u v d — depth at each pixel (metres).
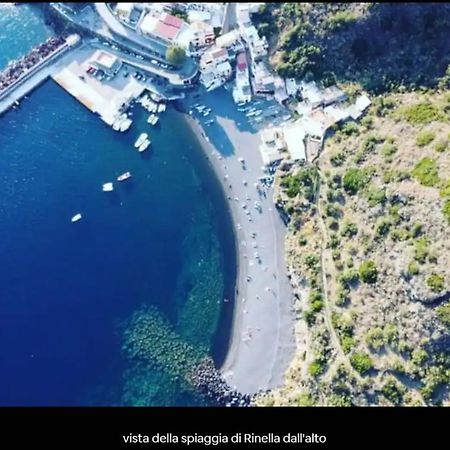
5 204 148.88
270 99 150.50
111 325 141.25
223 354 139.25
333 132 142.88
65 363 139.00
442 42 138.25
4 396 136.25
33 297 142.88
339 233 132.12
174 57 148.62
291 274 139.25
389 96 140.25
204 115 151.38
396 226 122.25
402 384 118.31
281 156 145.25
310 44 144.75
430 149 125.12
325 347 126.81
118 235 147.00
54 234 146.88
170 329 140.75
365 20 139.38
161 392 136.75
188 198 148.50
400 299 118.56
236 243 144.50
